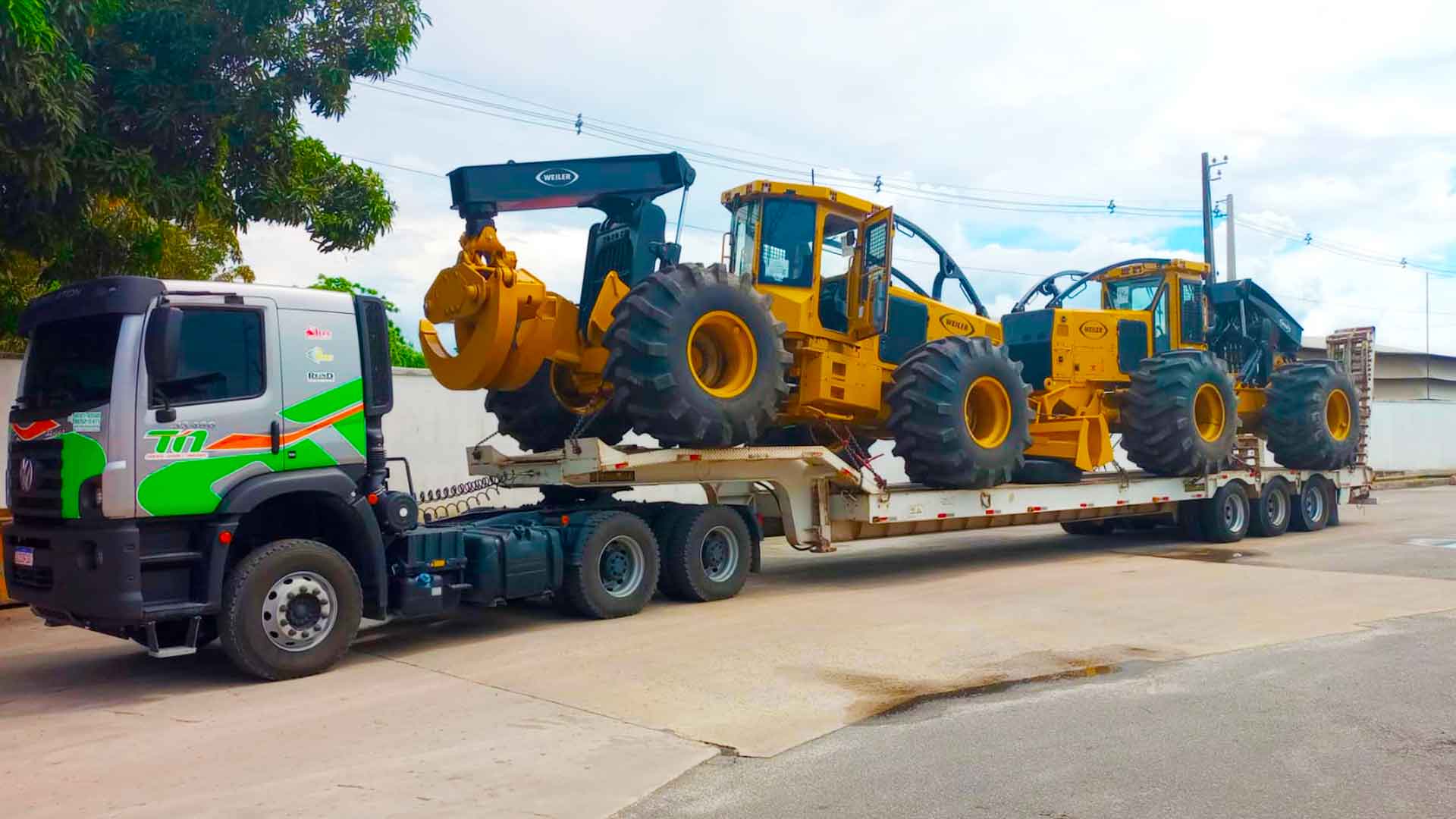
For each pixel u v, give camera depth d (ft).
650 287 30.19
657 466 31.45
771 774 16.88
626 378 29.68
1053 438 45.60
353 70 35.19
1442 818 14.65
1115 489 44.21
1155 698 20.98
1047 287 52.85
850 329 36.32
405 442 46.42
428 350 32.86
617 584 30.68
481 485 35.65
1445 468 109.81
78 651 28.35
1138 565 40.78
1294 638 26.40
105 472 21.77
